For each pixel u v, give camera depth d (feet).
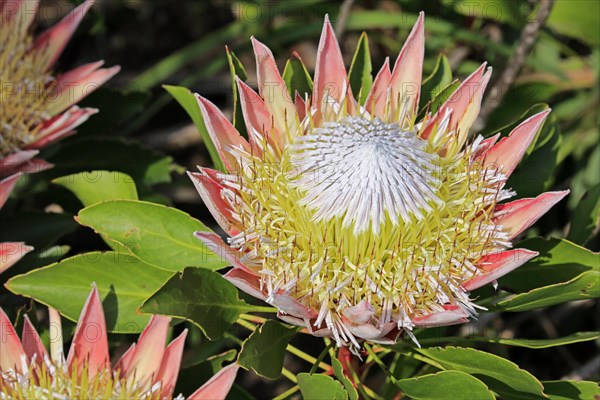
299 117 3.00
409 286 2.89
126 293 3.03
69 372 2.91
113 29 4.22
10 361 2.92
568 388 2.96
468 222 2.92
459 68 3.87
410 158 2.92
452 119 3.00
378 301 2.89
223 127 2.94
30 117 3.20
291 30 3.83
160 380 2.92
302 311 2.81
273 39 3.82
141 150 3.35
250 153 2.94
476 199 2.93
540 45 3.83
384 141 2.91
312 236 2.92
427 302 2.89
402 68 3.01
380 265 2.88
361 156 2.90
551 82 3.79
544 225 3.73
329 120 3.00
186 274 2.90
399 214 2.92
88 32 3.70
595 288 2.90
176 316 2.86
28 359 2.93
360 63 3.12
